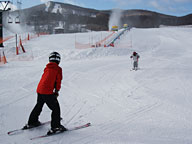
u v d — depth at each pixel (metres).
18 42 26.81
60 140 3.25
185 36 36.22
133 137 3.33
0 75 10.44
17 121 4.15
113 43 28.05
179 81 8.61
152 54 21.80
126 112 4.73
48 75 3.41
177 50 24.70
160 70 11.98
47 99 3.41
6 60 17.12
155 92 6.78
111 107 5.15
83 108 5.08
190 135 3.39
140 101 5.71
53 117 3.47
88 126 3.87
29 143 3.14
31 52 20.28
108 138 3.30
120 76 10.14
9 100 5.84
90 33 38.28
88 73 11.07
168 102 5.58
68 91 7.04
